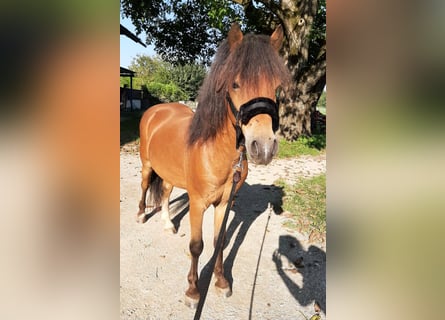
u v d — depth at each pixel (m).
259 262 2.78
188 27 12.36
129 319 2.07
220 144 1.86
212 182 1.98
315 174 6.05
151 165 2.96
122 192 4.54
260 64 1.51
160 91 26.92
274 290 2.39
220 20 7.58
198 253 2.18
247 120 1.49
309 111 10.05
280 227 3.49
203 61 13.49
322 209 3.96
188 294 2.21
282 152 8.07
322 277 2.56
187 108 3.19
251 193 4.66
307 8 7.69
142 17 11.38
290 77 1.65
